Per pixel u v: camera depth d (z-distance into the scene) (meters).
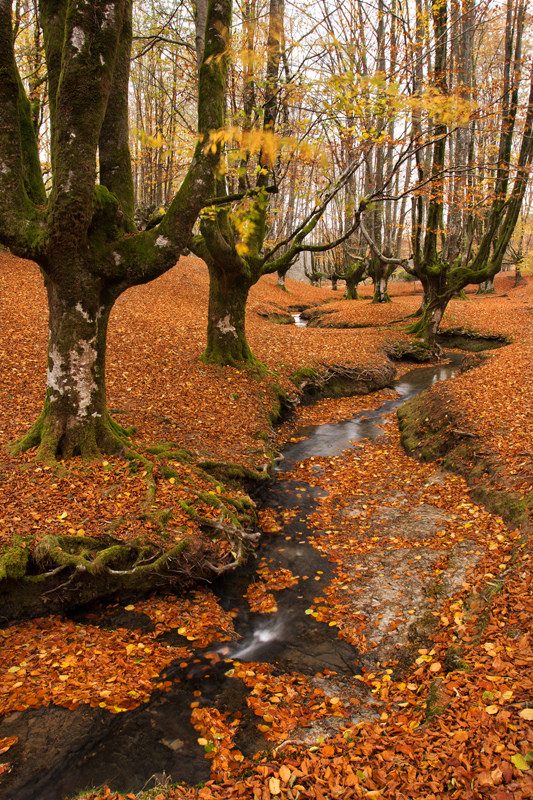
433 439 10.44
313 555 6.98
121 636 5.18
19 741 3.88
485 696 3.69
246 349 13.52
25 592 5.38
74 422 7.24
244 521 7.35
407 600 5.73
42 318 14.32
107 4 5.68
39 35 15.41
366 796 3.08
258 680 4.68
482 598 5.34
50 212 6.11
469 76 16.89
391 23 11.70
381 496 8.61
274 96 8.77
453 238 20.11
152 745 3.92
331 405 14.62
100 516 6.26
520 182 17.02
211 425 10.25
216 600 6.02
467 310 25.78
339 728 4.05
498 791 2.80
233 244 11.49
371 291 41.88
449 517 7.48
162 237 6.62
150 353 13.42
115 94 6.91
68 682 4.47
